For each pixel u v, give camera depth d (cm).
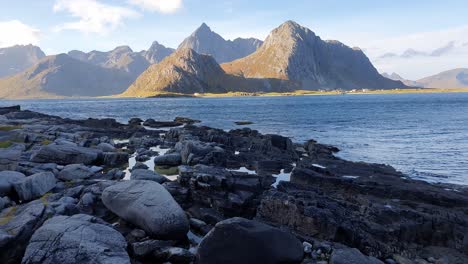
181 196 1917
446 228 1636
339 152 4306
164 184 2025
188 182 2034
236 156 3166
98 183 1844
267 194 1853
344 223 1552
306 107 14338
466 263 1437
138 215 1395
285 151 3728
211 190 1942
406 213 1722
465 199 2009
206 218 1700
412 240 1611
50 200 1656
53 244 1085
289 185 2209
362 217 1725
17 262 1165
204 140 4188
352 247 1485
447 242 1605
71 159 2625
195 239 1456
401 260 1420
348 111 11694
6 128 3772
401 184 2348
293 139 5384
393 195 2138
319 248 1406
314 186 2317
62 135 3828
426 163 3697
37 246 1082
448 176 3141
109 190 1559
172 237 1359
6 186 1700
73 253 1062
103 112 12375
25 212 1337
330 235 1514
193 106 16125
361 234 1515
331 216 1587
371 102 18412
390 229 1591
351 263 1218
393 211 1727
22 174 1894
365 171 2927
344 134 5969
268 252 1174
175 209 1398
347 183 2248
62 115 10825
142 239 1342
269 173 2761
